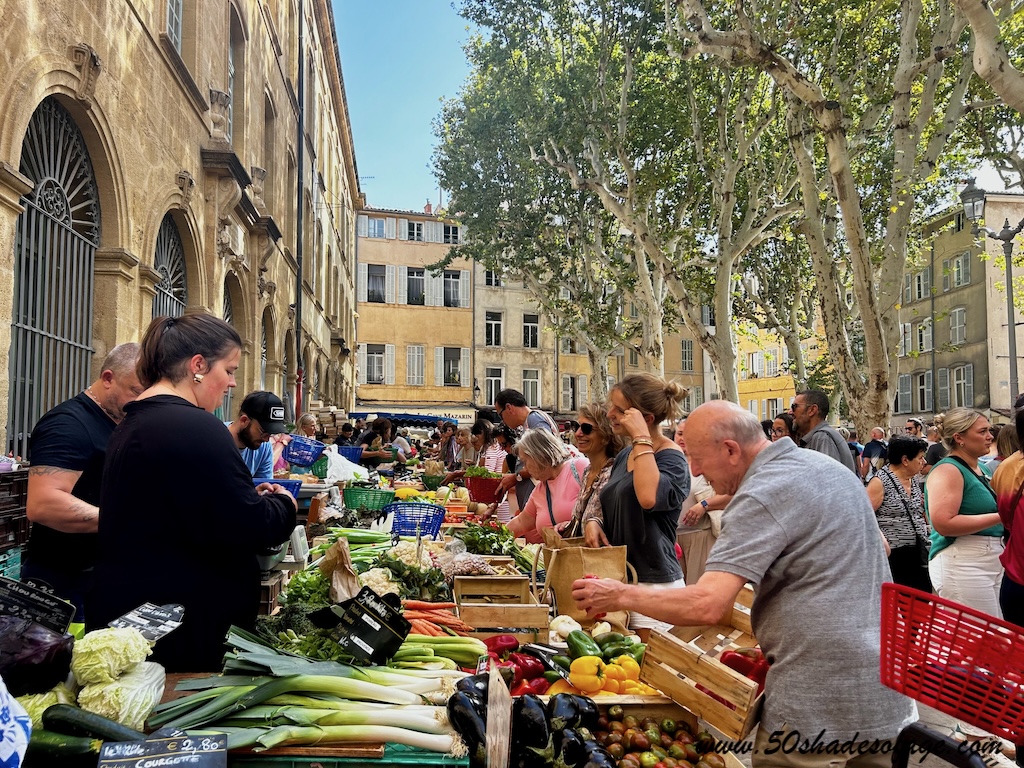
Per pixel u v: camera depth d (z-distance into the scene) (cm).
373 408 4594
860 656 240
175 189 1007
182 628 262
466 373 4728
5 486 443
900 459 627
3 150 568
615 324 2697
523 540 587
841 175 1091
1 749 149
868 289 1147
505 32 1905
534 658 330
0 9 557
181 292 1121
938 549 526
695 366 5478
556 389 4825
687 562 552
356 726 232
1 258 566
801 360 2608
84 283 771
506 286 4825
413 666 292
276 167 1850
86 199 790
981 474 521
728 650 306
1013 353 1822
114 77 788
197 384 281
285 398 1905
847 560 246
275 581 365
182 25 1108
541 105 1825
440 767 229
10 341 597
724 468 270
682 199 2014
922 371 4191
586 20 1788
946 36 1246
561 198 2512
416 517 585
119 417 363
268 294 1670
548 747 262
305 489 576
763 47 1039
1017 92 776
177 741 201
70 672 226
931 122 1586
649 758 272
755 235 1650
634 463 398
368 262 4688
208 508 260
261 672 251
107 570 263
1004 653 203
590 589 248
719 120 1600
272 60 1786
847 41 1413
